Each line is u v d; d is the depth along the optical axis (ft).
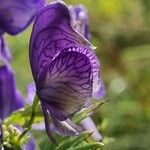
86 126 0.90
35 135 1.01
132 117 1.88
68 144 0.77
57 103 0.74
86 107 0.76
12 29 0.75
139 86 1.98
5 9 0.74
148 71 2.03
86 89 0.74
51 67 0.74
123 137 1.82
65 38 0.75
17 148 0.76
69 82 0.74
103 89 0.95
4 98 0.89
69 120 0.75
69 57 0.74
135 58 2.05
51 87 0.74
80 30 0.91
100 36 2.04
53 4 0.75
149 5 2.15
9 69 0.90
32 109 0.76
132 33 2.09
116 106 1.87
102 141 0.89
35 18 0.75
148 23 2.11
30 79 1.76
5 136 0.77
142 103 1.94
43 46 0.75
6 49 0.90
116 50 2.04
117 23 2.07
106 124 0.93
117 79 1.98
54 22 0.75
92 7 2.07
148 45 2.08
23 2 0.75
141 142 1.85
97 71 0.74
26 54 1.76
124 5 2.14
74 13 0.90
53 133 0.81
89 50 0.74
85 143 0.78
